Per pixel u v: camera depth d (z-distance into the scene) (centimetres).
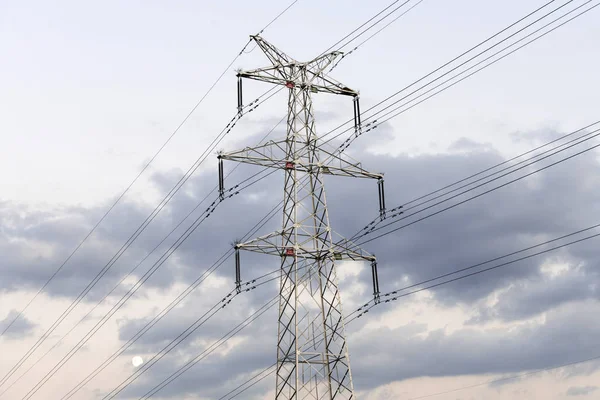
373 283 8912
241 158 9050
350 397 8431
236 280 9069
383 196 9188
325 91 9406
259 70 9288
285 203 9012
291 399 8475
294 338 8575
